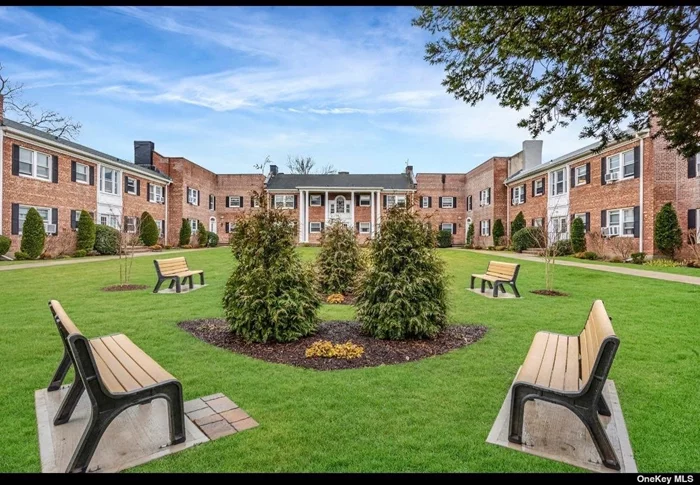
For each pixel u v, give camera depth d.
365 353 4.43
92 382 2.24
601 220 18.45
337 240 9.16
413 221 5.32
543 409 3.08
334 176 37.53
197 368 3.92
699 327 5.60
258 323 4.75
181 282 10.27
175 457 2.40
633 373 3.87
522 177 25.86
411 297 5.04
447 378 3.69
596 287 9.48
